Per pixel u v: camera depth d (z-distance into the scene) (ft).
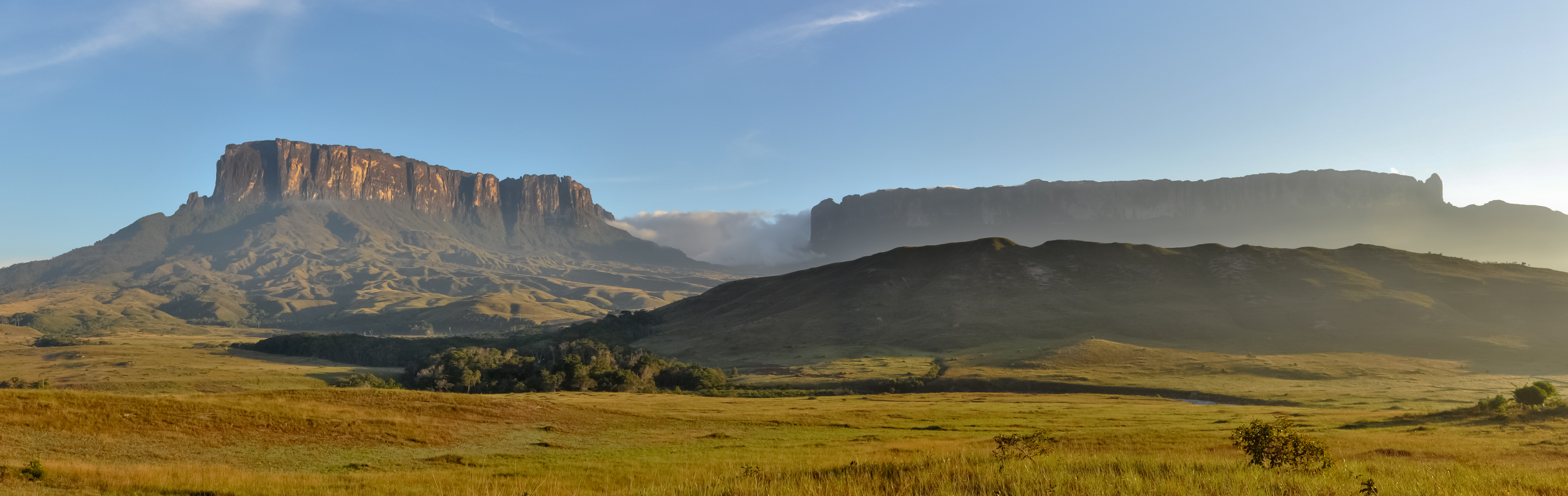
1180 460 76.89
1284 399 374.63
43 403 152.97
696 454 168.45
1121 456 83.30
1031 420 259.19
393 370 606.14
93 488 92.38
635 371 543.39
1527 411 189.98
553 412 239.30
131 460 130.31
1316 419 232.32
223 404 181.06
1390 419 213.46
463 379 486.38
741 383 530.68
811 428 237.86
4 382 468.34
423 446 175.32
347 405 209.15
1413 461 91.81
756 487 69.36
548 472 128.36
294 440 164.96
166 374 526.16
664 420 247.50
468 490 99.86
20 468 96.78
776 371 595.06
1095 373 507.30
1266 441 71.31
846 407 323.78
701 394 469.57
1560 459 106.73
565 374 497.46
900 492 64.59
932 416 275.18
